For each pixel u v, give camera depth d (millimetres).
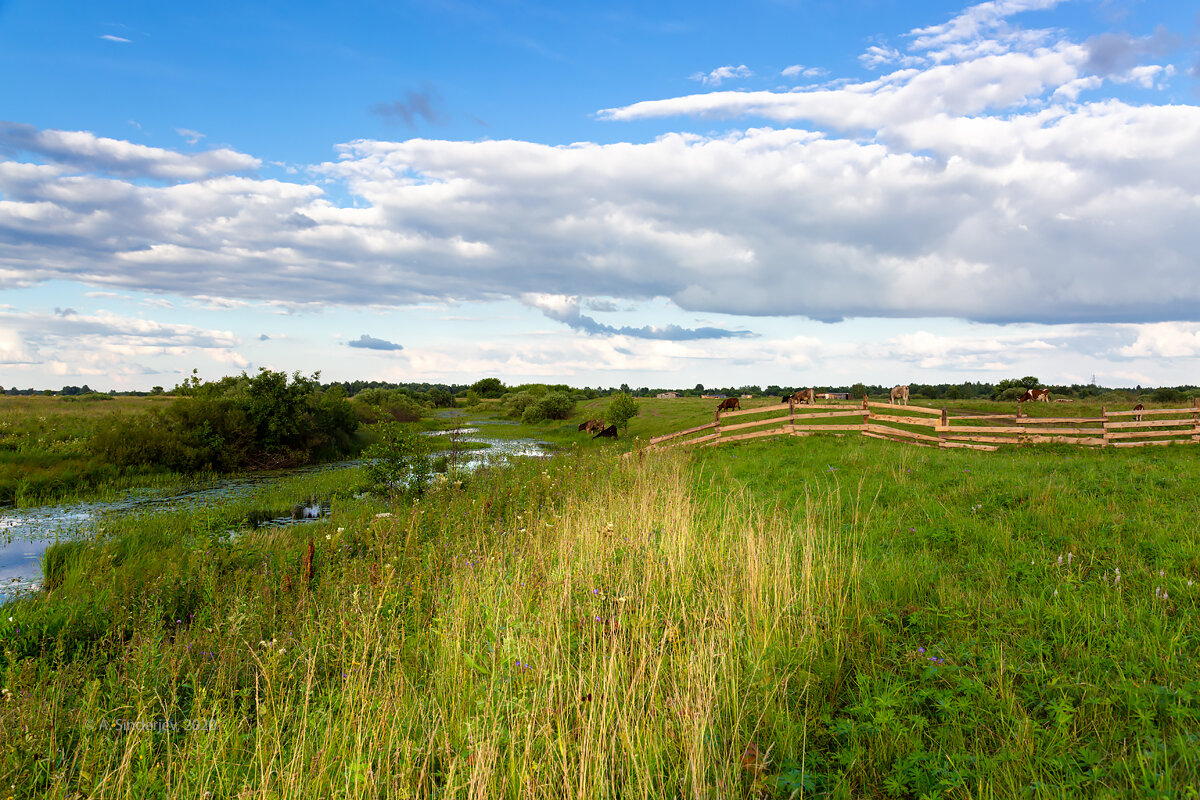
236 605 6738
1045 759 3535
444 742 3982
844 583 6676
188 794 3736
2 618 7152
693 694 4352
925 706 4312
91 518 16469
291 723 4609
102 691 5449
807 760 3832
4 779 3969
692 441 24406
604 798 3506
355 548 10508
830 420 24844
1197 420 18047
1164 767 3363
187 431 27516
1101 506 8930
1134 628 5070
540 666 4570
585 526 8758
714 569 6988
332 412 36438
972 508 9445
